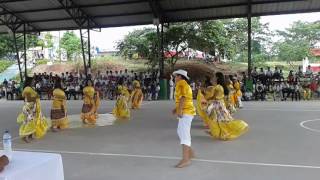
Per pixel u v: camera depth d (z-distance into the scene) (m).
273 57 31.75
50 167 2.89
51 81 22.44
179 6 19.17
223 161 6.20
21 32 23.67
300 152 6.78
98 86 21.27
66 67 33.25
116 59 32.28
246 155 6.61
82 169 5.90
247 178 5.21
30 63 36.12
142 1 18.88
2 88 24.61
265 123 10.48
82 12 20.59
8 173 2.56
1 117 13.38
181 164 5.91
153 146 7.57
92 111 11.03
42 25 22.78
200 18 20.34
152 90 19.91
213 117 8.14
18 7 20.69
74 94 21.34
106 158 6.62
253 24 30.30
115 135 9.01
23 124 8.38
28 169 2.67
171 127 10.15
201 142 7.87
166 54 25.70
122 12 20.33
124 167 5.97
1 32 24.97
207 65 27.47
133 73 23.59
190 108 5.91
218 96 8.16
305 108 14.30
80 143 8.09
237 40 30.17
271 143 7.64
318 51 31.50
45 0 19.75
